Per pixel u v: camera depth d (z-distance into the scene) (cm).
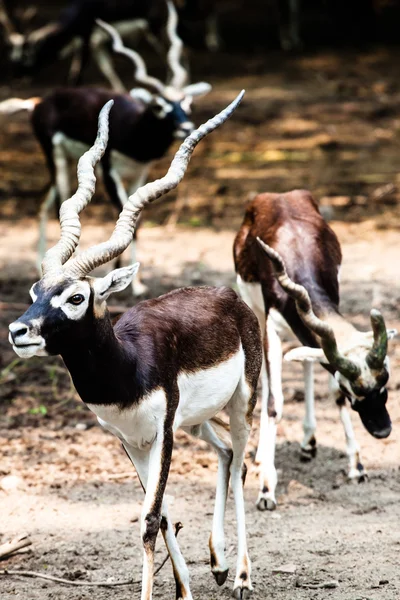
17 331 1142
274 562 1441
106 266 3052
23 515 1633
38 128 2891
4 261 3122
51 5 7556
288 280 1462
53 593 1363
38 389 2242
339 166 4162
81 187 1305
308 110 5047
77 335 1174
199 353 1316
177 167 1316
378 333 1541
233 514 1638
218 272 2953
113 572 1428
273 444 1688
